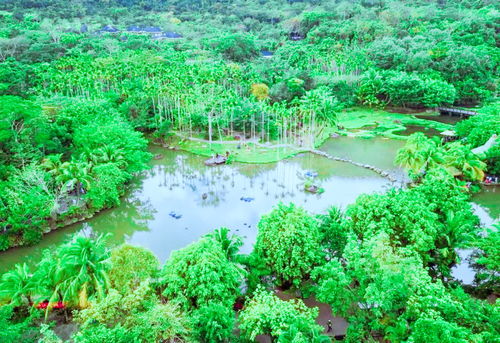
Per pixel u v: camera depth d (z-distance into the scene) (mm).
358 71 164125
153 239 65688
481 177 78750
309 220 48719
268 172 93750
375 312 35625
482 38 169875
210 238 45875
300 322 34938
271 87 144000
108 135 80125
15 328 35062
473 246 50250
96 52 173250
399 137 115500
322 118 110688
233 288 42500
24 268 46219
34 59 157875
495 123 89188
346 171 92625
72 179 67438
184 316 33906
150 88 115250
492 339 30875
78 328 43281
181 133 119000
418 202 49906
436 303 34375
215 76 129875
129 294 36062
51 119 86000
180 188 86062
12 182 60938
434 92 133500
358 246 43281
